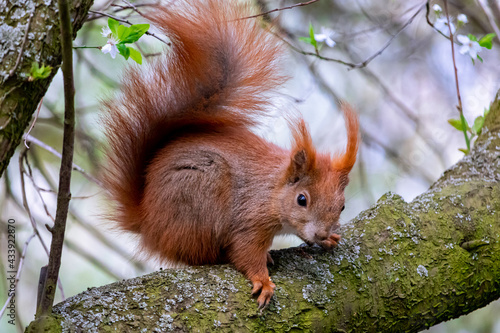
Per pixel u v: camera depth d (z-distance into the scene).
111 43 6.58
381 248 6.98
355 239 7.05
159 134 7.85
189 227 7.23
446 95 14.95
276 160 7.48
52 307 5.28
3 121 5.59
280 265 6.71
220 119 8.00
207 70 7.85
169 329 5.54
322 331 6.20
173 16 7.66
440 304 6.91
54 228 5.13
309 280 6.48
